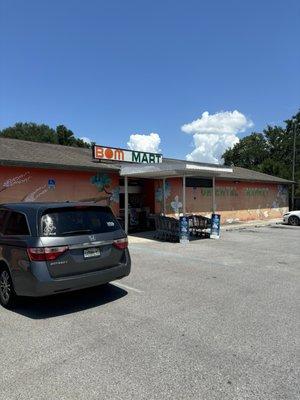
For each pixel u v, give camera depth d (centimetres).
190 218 1809
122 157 1734
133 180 1956
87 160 1733
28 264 626
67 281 635
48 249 625
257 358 467
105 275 683
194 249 1356
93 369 443
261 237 1767
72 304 695
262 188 2939
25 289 632
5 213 718
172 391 394
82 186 1633
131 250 1323
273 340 521
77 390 399
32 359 472
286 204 3272
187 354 480
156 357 472
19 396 389
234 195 2619
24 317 629
